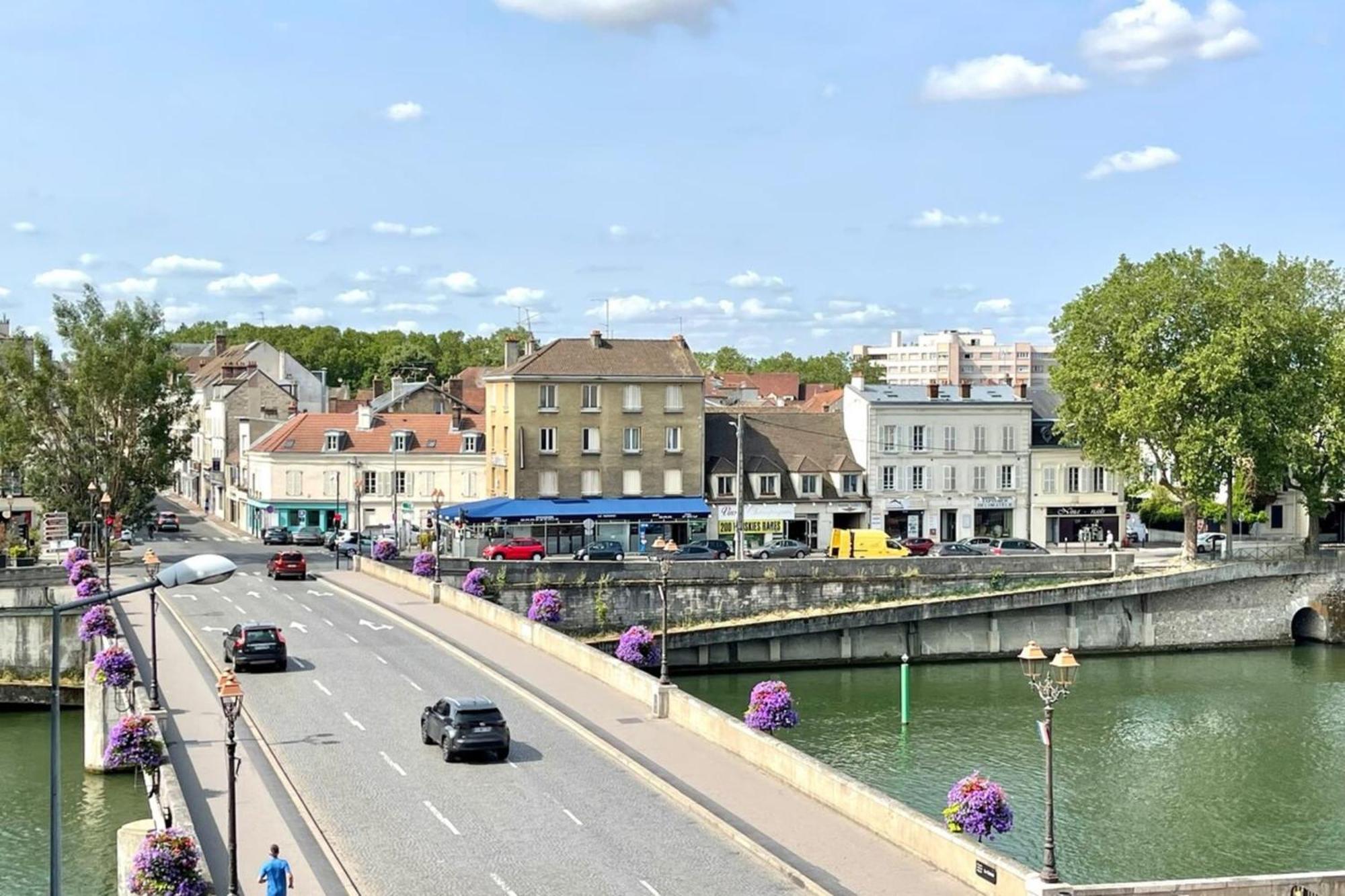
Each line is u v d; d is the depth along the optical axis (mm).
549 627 64312
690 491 96250
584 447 94250
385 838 34469
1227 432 80812
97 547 89000
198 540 110875
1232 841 45781
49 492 89438
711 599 77312
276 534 103938
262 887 30922
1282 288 85125
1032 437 103438
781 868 32375
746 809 36750
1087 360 85188
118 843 38125
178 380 94562
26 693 65250
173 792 35375
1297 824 47625
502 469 95500
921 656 78938
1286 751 57312
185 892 29828
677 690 47312
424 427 113438
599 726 45719
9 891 39469
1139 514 108562
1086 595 80312
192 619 64750
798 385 166125
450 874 31984
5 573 71125
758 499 97438
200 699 48656
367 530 106062
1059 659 29781
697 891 31062
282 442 111250
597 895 30781
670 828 35594
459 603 69000
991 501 101875
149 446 90562
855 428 101625
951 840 31875
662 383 95562
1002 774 53156
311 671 53812
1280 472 84000
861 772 52812
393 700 49281
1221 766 55094
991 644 79812
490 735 41406
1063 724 61938
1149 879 41969
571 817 36438
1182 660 79375
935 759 55188
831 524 99250
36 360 91688
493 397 97500
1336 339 87500
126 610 67312
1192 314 82875
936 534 101125
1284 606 84500
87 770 51375
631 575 77125
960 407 101188
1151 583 81375
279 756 41594
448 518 93250
